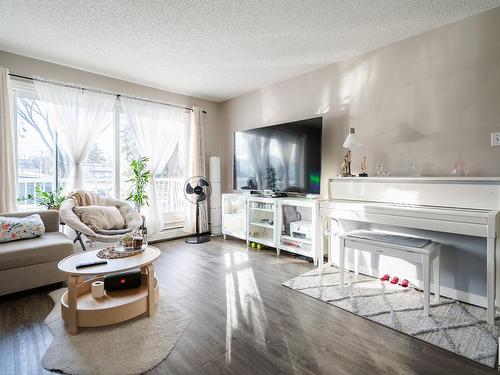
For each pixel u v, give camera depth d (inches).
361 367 58.4
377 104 116.6
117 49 118.2
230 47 116.3
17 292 93.7
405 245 83.4
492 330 71.8
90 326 71.6
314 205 122.5
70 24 98.7
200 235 184.5
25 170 129.0
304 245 131.8
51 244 96.4
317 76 138.7
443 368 58.1
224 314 80.6
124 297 79.1
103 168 153.1
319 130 128.0
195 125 180.7
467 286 88.9
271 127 150.5
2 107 114.8
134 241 91.4
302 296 93.0
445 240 93.2
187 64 133.5
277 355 62.3
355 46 115.0
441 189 92.0
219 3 86.6
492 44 89.1
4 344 66.1
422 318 78.0
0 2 85.5
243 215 161.9
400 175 109.9
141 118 159.2
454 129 96.7
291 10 90.5
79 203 126.6
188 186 164.2
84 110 139.0
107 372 56.4
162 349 63.6
